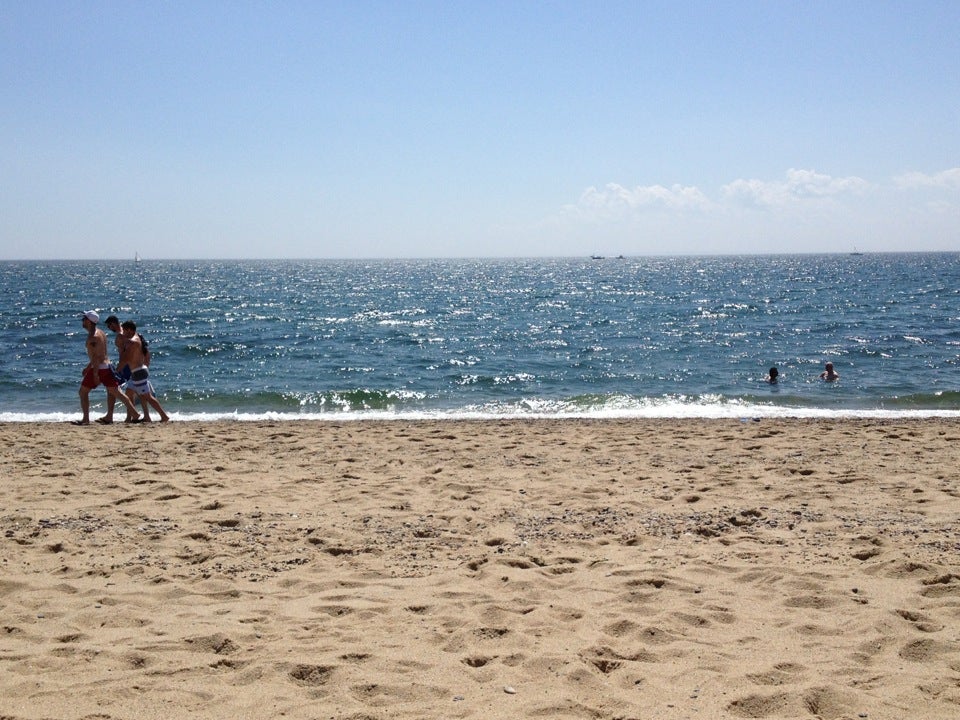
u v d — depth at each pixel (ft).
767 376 69.10
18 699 12.37
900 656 13.97
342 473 29.25
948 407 53.06
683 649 14.32
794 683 12.89
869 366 75.31
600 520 22.98
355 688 12.84
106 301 199.00
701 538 21.25
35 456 32.09
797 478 27.96
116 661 13.87
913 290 212.02
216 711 12.10
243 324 133.18
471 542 21.06
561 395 60.03
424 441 36.17
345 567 19.21
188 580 18.25
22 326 120.67
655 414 48.83
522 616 16.05
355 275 449.48
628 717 11.89
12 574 18.45
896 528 21.52
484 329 122.11
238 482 27.73
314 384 66.08
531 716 11.93
